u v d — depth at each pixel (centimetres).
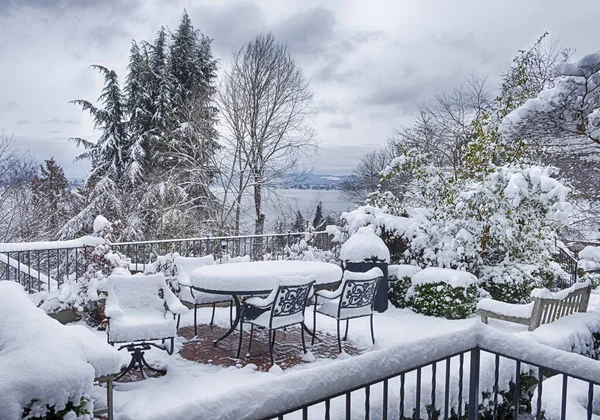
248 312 553
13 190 1269
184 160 1617
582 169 882
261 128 1658
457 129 1728
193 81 1811
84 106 1698
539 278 758
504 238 728
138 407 344
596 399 308
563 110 401
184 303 689
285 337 560
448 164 1650
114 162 1705
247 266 551
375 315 695
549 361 196
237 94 1631
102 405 345
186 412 126
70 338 222
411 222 820
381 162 2584
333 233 905
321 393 152
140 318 428
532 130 447
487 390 386
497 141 824
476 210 754
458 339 207
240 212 1634
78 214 1498
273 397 140
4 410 154
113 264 602
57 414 174
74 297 587
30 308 294
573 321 541
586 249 662
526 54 1038
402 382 183
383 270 721
